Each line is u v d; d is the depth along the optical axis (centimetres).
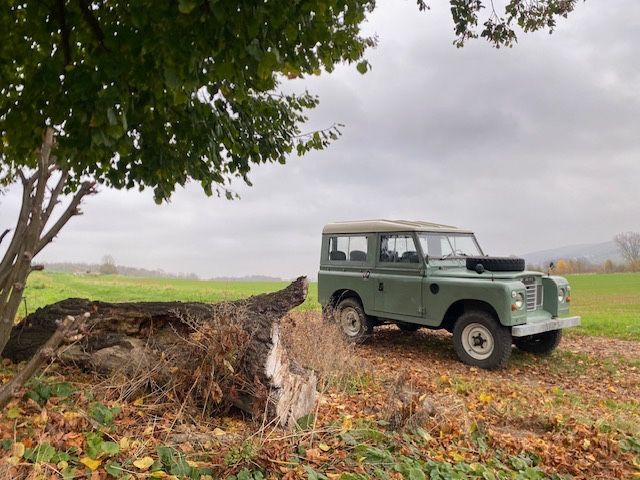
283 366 423
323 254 1112
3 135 566
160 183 569
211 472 299
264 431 367
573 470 405
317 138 659
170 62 361
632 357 967
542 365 879
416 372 762
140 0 344
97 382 411
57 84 413
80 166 522
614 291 3506
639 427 522
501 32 690
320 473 314
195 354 414
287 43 379
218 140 560
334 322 859
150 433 336
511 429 511
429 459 376
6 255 285
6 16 458
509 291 796
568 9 677
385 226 982
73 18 436
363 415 463
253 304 448
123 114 369
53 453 277
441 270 918
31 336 465
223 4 321
